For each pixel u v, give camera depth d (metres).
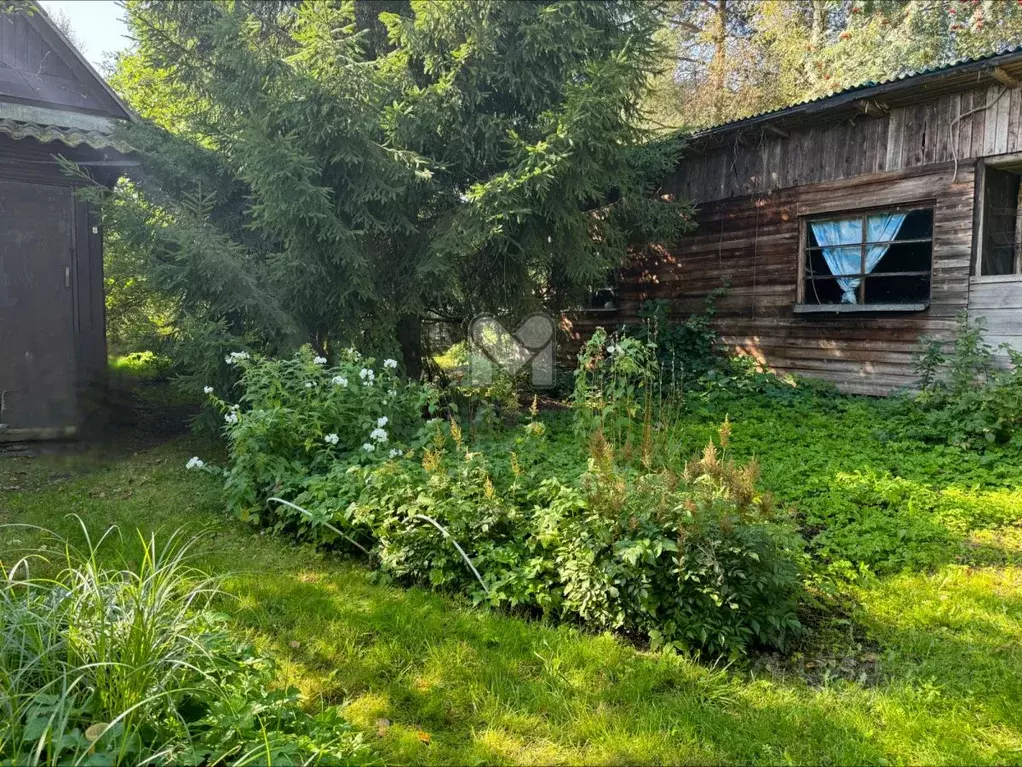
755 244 9.06
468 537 3.48
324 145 6.11
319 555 3.89
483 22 6.73
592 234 7.98
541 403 8.17
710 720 2.45
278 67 5.94
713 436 6.11
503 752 2.29
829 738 2.36
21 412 6.24
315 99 5.93
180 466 5.56
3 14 6.54
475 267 7.55
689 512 2.89
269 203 5.65
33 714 1.89
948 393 6.64
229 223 6.87
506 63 6.98
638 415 6.01
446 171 7.15
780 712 2.51
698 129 9.05
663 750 2.29
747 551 2.85
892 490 4.67
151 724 1.98
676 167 9.85
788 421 6.78
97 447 6.16
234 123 6.11
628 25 7.37
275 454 4.50
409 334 7.79
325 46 5.95
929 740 2.33
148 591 2.37
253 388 4.73
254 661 2.47
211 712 2.08
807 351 8.57
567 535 3.20
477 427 5.85
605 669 2.73
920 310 7.41
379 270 7.00
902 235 7.72
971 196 7.07
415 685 2.64
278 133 5.65
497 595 3.18
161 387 8.49
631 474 3.42
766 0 15.38
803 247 8.59
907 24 12.84
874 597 3.39
